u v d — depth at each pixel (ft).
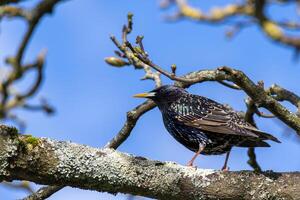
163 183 34.58
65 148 34.40
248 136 43.65
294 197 33.91
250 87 36.68
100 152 34.78
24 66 21.53
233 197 34.35
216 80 42.16
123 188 34.81
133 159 34.99
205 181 34.53
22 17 21.95
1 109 21.70
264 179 34.50
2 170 33.55
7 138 33.58
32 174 33.99
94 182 34.60
